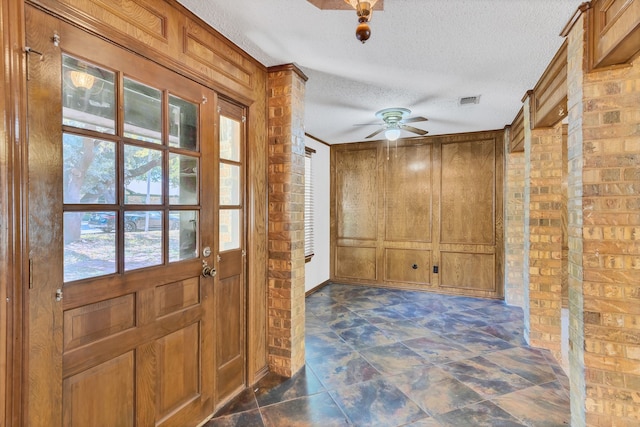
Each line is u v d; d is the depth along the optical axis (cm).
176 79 173
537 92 285
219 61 202
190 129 186
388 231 541
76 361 131
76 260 132
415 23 188
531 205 308
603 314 175
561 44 213
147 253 162
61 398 127
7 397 111
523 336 333
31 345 117
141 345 158
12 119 110
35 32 116
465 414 205
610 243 174
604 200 175
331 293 505
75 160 131
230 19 185
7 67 109
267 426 194
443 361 278
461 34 201
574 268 191
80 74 133
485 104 343
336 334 338
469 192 488
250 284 236
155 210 164
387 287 540
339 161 573
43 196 120
